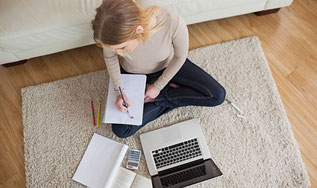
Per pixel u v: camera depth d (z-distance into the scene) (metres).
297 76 1.45
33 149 1.30
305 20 1.58
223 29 1.55
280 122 1.34
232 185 1.23
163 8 0.82
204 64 1.46
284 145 1.30
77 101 1.38
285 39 1.54
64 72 1.45
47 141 1.31
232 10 1.39
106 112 1.12
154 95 1.15
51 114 1.36
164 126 1.33
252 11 1.46
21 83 1.42
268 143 1.31
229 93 1.40
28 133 1.32
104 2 0.66
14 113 1.37
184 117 1.35
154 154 1.25
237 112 1.36
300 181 1.24
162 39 0.88
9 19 1.08
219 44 1.50
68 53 1.49
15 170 1.27
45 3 1.09
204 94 1.14
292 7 1.61
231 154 1.29
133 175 1.21
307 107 1.39
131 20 0.66
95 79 1.42
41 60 1.47
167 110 1.28
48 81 1.43
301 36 1.54
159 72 1.18
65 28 1.12
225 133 1.32
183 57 0.99
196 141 1.27
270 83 1.42
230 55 1.48
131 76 1.14
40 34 1.11
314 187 1.24
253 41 1.50
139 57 0.97
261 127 1.33
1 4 1.09
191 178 1.21
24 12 1.08
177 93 1.18
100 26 0.66
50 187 1.24
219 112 1.36
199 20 1.40
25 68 1.45
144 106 1.21
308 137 1.33
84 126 1.34
